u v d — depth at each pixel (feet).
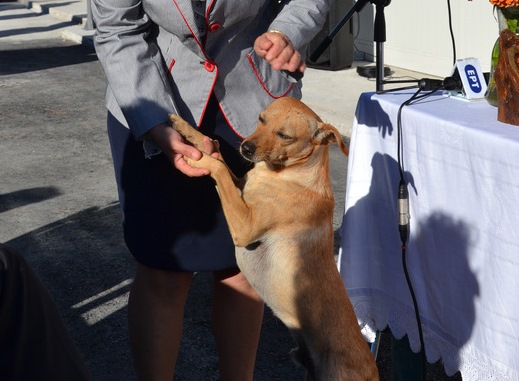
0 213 18.51
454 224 8.73
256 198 8.62
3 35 44.83
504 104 8.36
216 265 9.27
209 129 9.00
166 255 9.14
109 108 9.25
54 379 5.69
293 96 9.41
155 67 8.70
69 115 27.32
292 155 8.62
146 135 8.50
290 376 11.73
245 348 9.77
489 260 8.29
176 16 8.39
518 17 8.82
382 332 11.66
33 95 30.48
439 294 9.14
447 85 9.91
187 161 8.42
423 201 9.19
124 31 8.66
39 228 17.57
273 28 8.98
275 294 8.93
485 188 8.18
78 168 21.65
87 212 18.40
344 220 10.46
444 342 9.19
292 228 8.72
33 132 25.30
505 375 8.32
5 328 5.49
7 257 5.62
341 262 10.48
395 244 9.86
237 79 8.93
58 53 39.09
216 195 9.03
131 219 9.28
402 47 30.53
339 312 8.88
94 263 15.70
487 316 8.44
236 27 8.80
